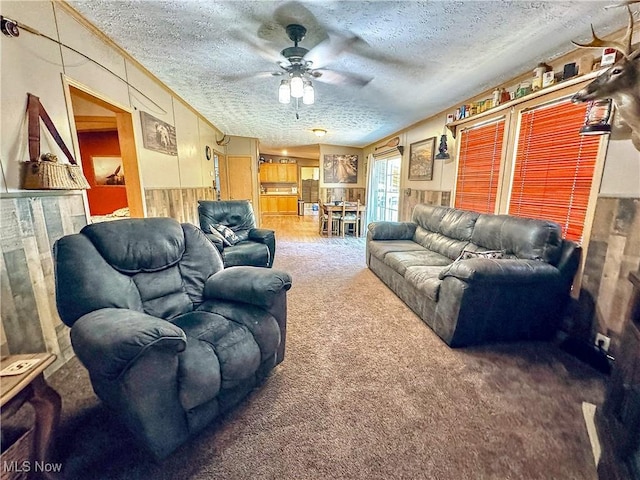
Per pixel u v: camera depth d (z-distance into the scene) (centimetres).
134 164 285
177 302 167
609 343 189
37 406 105
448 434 133
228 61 264
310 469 116
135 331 105
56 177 165
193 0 173
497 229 252
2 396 87
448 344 207
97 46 222
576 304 210
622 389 119
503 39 207
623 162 182
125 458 119
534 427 137
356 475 114
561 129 226
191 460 119
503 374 176
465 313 196
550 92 227
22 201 158
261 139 701
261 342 149
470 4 168
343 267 412
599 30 190
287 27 200
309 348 204
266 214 1101
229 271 180
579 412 146
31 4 164
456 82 292
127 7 183
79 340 109
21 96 159
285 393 158
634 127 147
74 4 183
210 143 536
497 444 128
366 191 725
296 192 1127
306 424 138
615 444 114
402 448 126
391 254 320
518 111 265
